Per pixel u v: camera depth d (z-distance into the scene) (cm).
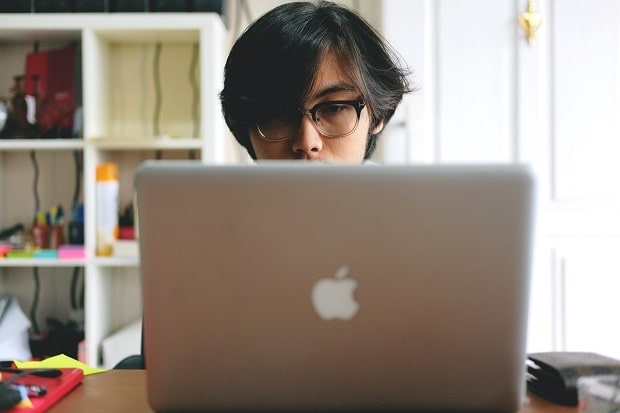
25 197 216
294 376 62
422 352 61
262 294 60
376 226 58
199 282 60
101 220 193
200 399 62
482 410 62
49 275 217
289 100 114
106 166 194
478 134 206
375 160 207
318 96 114
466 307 60
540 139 206
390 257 59
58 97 211
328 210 58
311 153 116
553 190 206
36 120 201
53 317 216
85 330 195
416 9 204
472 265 59
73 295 217
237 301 60
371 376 61
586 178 206
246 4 217
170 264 59
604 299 205
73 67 212
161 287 60
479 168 58
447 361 61
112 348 192
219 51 197
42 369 85
